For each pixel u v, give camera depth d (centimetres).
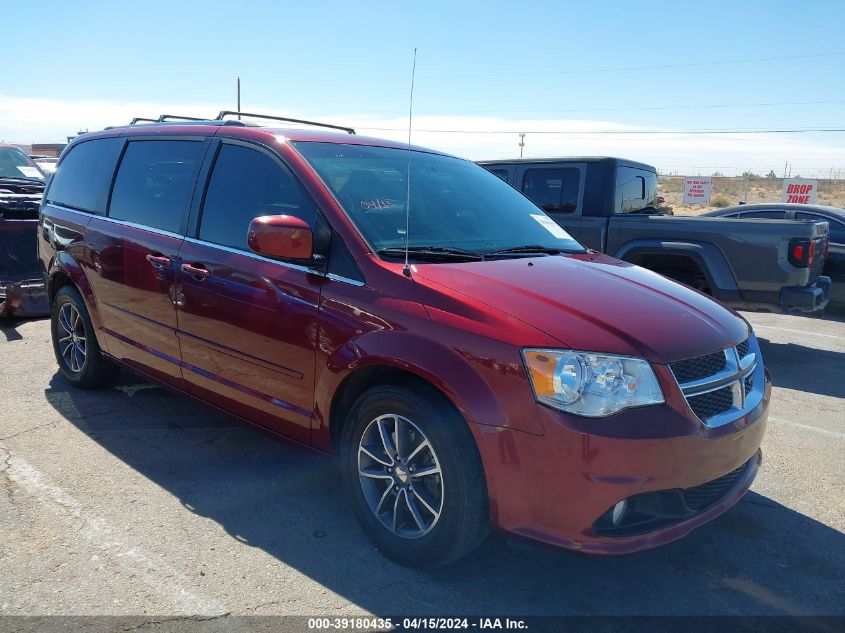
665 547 336
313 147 381
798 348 777
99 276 469
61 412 484
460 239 370
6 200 750
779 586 306
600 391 262
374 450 319
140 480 385
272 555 316
